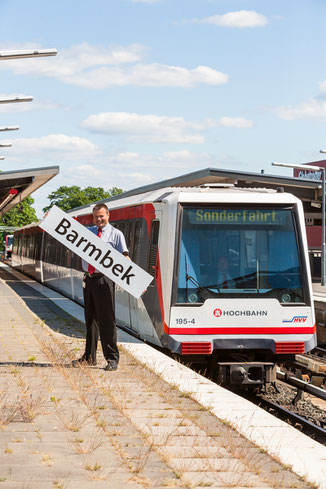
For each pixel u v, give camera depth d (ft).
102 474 17.08
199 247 39.88
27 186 134.31
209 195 40.42
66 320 54.19
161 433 21.90
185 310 39.24
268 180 122.21
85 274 32.60
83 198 502.38
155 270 41.93
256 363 38.55
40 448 19.31
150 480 16.84
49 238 106.52
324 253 130.00
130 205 50.60
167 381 30.66
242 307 39.55
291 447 21.06
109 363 32.50
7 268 191.11
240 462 19.08
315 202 138.92
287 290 40.09
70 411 24.03
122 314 51.75
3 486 15.80
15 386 28.09
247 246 40.16
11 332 46.34
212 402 27.09
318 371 42.45
